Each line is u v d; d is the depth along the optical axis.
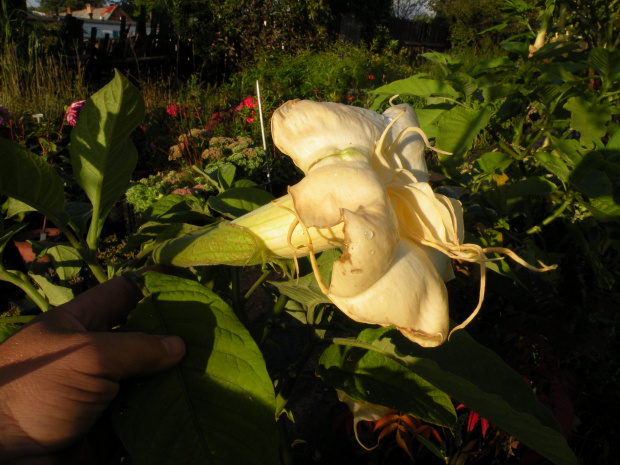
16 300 1.19
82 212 0.48
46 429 0.28
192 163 2.01
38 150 1.90
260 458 0.29
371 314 0.24
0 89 2.37
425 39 7.12
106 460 0.36
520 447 0.59
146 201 1.56
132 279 0.35
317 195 0.25
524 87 0.71
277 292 0.52
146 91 3.20
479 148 2.10
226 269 0.51
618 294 0.66
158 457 0.29
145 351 0.30
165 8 4.40
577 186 0.58
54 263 0.59
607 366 0.64
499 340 0.61
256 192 0.49
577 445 0.63
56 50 3.55
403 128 0.30
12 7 2.95
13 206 0.50
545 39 0.79
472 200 0.73
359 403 0.50
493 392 0.35
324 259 0.39
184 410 0.30
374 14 5.93
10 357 0.30
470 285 0.70
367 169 0.26
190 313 0.33
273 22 4.55
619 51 0.62
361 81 3.53
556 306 0.63
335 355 0.43
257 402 0.31
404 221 0.28
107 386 0.29
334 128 0.27
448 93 0.73
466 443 0.61
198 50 4.36
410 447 0.60
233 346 0.32
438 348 0.38
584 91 0.72
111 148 0.37
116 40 4.17
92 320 0.34
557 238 0.75
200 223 0.96
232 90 3.49
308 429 0.85
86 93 2.76
